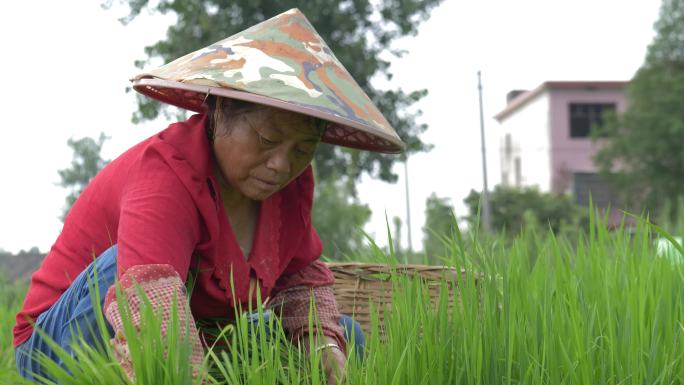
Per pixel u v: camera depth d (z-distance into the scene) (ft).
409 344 7.02
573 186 143.23
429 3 63.57
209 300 8.27
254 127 7.66
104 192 7.96
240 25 61.11
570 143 144.15
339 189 42.78
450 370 7.11
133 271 6.93
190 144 7.82
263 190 7.94
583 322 7.47
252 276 8.48
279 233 8.84
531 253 10.95
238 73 7.52
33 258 66.33
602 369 7.02
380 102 64.23
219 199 7.95
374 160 61.72
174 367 6.17
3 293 20.51
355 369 6.91
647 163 117.29
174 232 7.38
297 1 61.82
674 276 8.83
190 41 60.75
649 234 9.91
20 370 8.31
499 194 111.86
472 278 7.95
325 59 7.93
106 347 6.58
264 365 6.91
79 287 7.54
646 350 7.49
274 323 9.03
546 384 6.98
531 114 152.15
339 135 9.45
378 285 10.61
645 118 117.29
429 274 10.22
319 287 9.45
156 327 6.26
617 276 8.90
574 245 12.69
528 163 153.69
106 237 7.97
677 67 120.16
